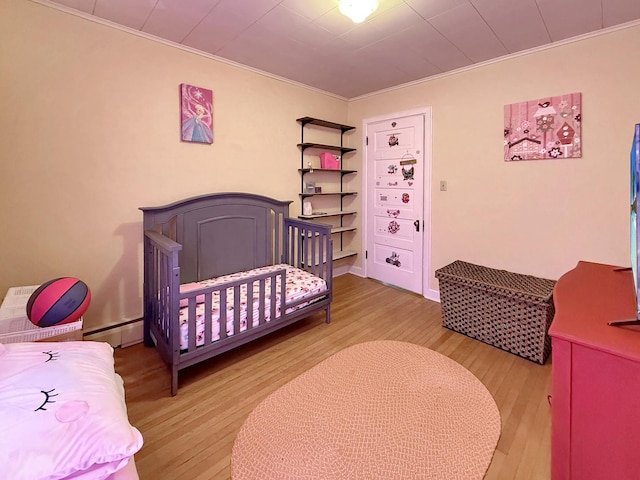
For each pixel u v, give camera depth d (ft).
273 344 8.32
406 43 8.39
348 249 14.87
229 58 9.46
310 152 12.60
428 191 11.40
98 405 2.83
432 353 7.79
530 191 9.04
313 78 11.21
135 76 7.95
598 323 3.16
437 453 4.83
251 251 10.40
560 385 3.03
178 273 6.25
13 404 2.62
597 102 7.80
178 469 4.61
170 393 6.34
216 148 9.65
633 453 2.70
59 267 7.24
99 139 7.55
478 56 9.22
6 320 5.36
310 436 5.19
